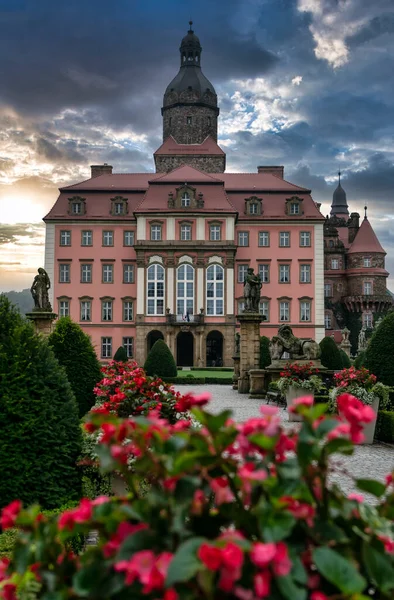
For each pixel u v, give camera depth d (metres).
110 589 2.81
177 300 66.19
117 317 68.56
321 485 3.26
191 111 84.19
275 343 29.00
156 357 45.53
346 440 3.08
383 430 16.73
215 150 82.19
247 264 69.62
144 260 66.31
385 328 19.20
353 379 17.16
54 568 3.17
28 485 8.62
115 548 2.96
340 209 134.12
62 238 69.56
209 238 66.75
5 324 9.59
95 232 69.56
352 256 87.06
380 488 3.21
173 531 2.88
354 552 3.10
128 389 11.79
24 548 3.20
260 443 3.05
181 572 2.53
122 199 70.19
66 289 69.00
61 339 19.23
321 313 69.06
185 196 67.25
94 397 19.31
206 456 3.15
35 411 8.92
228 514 3.12
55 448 8.88
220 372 57.28
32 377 9.09
